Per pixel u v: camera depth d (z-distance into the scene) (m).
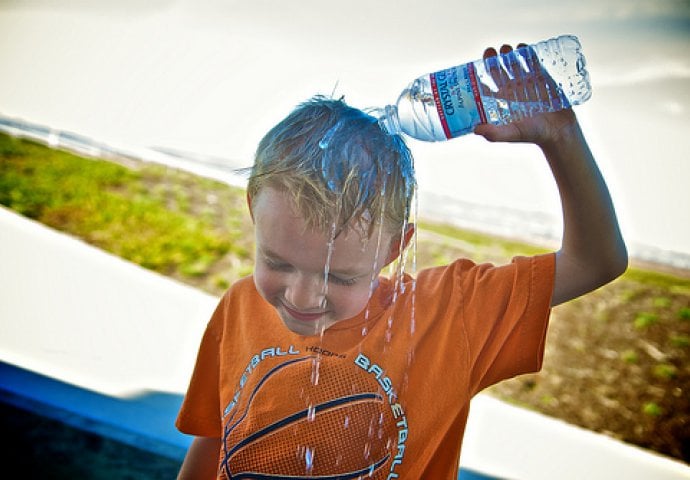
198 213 5.34
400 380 1.49
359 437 1.48
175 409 2.97
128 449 2.73
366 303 1.43
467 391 1.50
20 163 5.75
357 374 1.50
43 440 2.75
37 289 4.09
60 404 2.92
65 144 6.14
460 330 1.51
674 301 4.73
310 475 1.48
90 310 3.93
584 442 3.43
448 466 1.53
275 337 1.57
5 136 6.12
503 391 4.03
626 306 4.69
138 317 3.92
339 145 1.36
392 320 1.53
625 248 1.49
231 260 4.79
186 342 3.71
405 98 1.57
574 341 4.41
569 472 3.11
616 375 4.12
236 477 1.51
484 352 1.51
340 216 1.30
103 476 2.64
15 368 3.17
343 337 1.53
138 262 4.66
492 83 1.41
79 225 5.02
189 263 4.71
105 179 5.67
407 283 1.59
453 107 1.43
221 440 1.71
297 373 1.52
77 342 3.54
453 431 1.53
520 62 1.40
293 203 1.30
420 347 1.51
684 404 3.88
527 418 3.60
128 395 3.05
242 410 1.54
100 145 6.18
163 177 5.83
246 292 1.67
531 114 1.39
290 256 1.33
